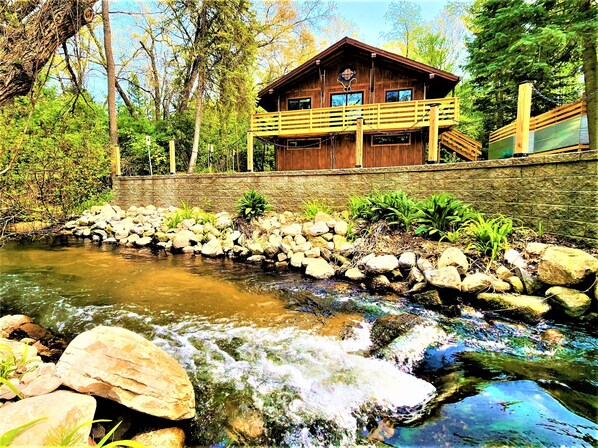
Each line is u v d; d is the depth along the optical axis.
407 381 2.49
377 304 4.03
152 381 1.96
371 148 12.09
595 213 3.79
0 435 1.33
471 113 16.03
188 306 3.98
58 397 1.67
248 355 2.85
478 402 2.21
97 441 1.74
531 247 4.17
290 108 12.85
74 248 7.48
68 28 2.88
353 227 6.16
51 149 4.48
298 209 7.98
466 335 3.16
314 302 4.13
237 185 8.77
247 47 13.84
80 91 4.57
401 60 10.94
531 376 2.50
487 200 5.47
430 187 6.34
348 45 11.45
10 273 5.36
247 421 2.09
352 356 2.86
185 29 14.89
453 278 3.86
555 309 3.38
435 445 1.87
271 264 6.04
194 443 1.91
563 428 1.94
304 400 2.28
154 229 8.24
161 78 21.22
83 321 3.49
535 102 11.54
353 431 2.02
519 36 9.05
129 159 14.05
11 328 3.12
